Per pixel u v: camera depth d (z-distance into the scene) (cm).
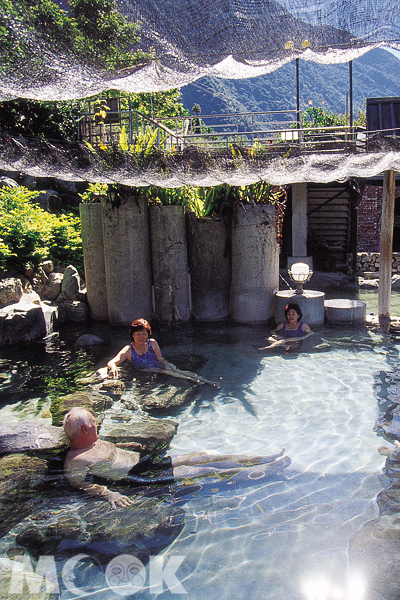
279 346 725
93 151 714
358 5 346
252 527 306
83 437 404
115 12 352
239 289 872
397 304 1022
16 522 315
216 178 744
